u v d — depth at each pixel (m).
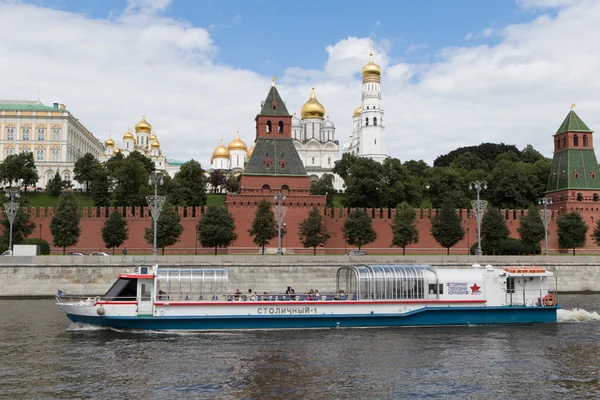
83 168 153.75
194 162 137.62
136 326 44.16
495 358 36.22
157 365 33.97
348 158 160.38
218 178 174.12
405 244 93.50
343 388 29.53
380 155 186.50
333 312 46.44
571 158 112.56
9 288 66.44
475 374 32.34
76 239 89.44
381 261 72.62
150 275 44.62
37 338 41.41
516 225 102.88
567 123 114.31
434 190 139.50
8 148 185.12
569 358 36.25
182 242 94.44
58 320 49.12
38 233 93.75
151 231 87.56
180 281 45.47
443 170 143.38
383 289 47.50
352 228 92.25
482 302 48.34
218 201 150.25
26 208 93.44
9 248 75.69
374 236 93.06
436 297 47.91
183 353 37.09
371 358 36.00
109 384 29.88
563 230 100.38
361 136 190.12
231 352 37.47
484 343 40.69
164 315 44.41
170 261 68.75
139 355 36.44
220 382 30.41
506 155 171.62
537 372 32.84
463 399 27.92
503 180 135.25
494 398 28.09
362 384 30.25
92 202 141.62
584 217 108.88
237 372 32.44
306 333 44.09
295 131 194.25
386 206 126.62
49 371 32.38
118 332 43.78
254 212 93.88
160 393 28.44
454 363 34.84
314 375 31.94
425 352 37.75
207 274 45.88
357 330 45.47
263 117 97.69
